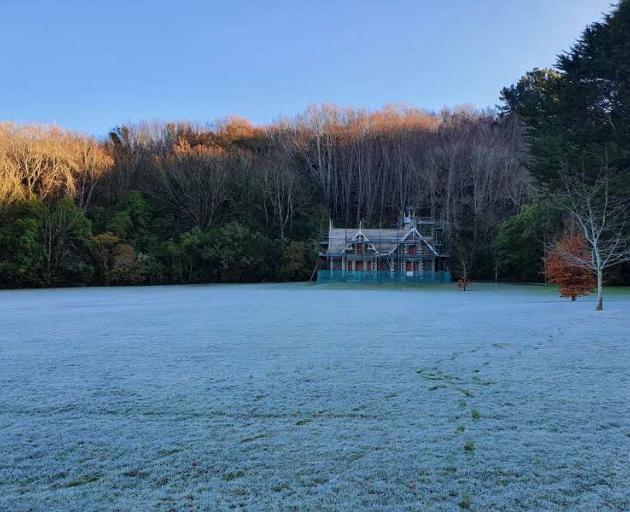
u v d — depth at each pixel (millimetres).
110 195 65250
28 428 5660
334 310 22047
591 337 12242
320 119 82125
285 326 15516
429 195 71438
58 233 54469
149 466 4562
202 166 66875
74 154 61875
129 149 73375
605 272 41094
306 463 4578
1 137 57406
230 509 3752
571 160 35312
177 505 3826
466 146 71312
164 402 6676
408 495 3957
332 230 65062
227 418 5945
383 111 85625
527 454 4738
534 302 27031
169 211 66938
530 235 48594
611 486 4082
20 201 54344
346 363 9195
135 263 56938
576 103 37312
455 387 7270
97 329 15148
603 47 36000
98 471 4477
